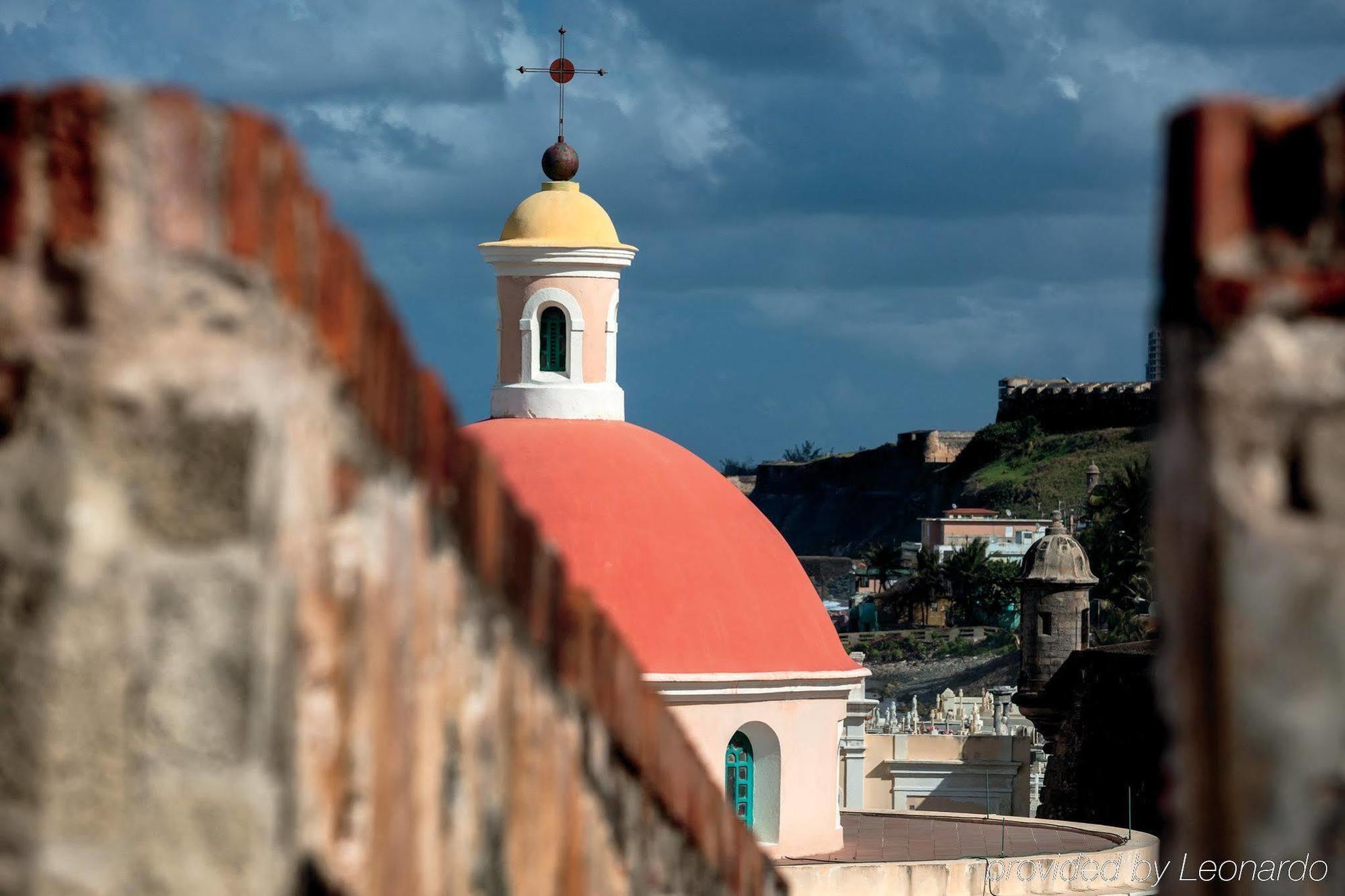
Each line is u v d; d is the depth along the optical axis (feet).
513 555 61.00
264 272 43.34
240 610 41.57
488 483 58.90
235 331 42.83
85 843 41.22
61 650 41.29
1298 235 47.37
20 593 41.42
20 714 41.19
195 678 41.50
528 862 61.77
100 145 41.57
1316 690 45.96
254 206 43.27
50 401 41.81
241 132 43.06
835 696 346.74
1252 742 46.32
